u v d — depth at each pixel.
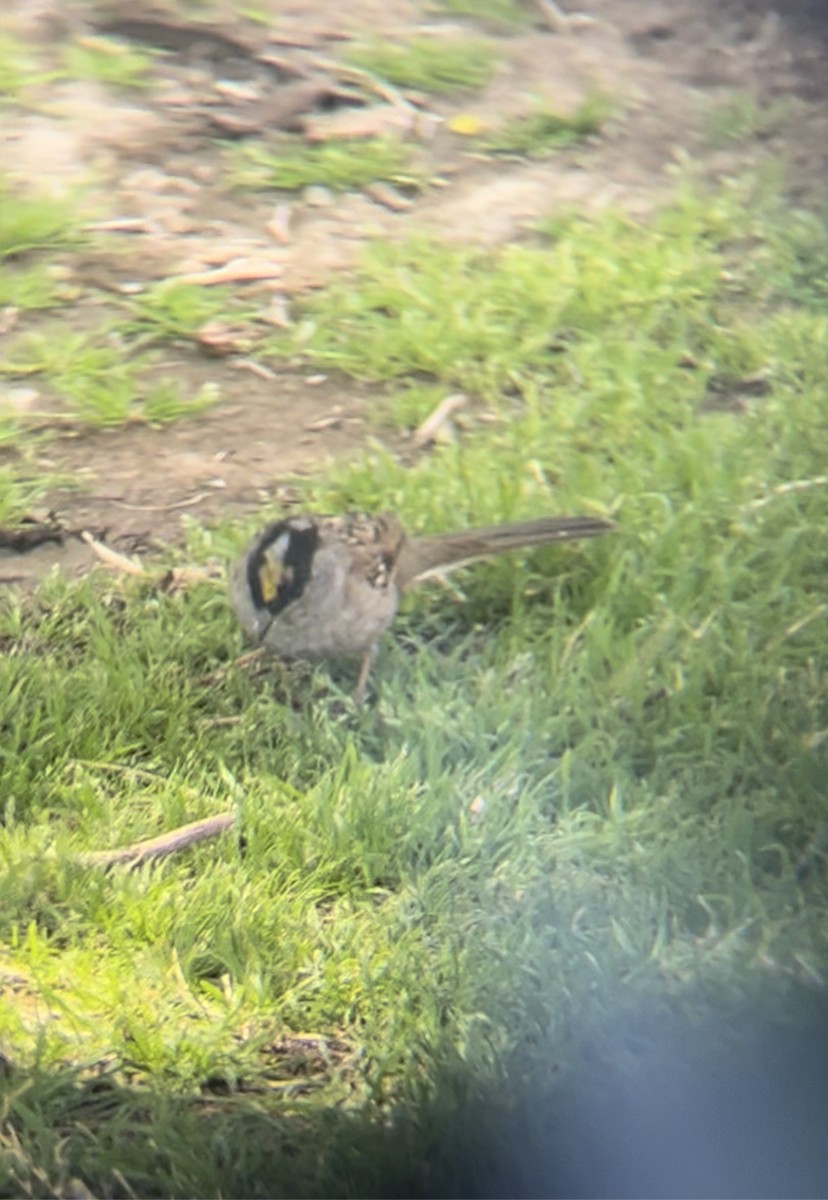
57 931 8.66
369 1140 7.36
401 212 14.77
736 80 16.58
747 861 9.24
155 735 10.10
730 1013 8.28
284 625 10.23
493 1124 7.42
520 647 10.83
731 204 14.92
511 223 14.68
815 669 10.64
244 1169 7.33
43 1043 7.83
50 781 9.68
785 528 11.59
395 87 15.94
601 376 12.88
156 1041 7.97
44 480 11.93
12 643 10.71
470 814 9.65
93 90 15.64
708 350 13.41
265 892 8.95
